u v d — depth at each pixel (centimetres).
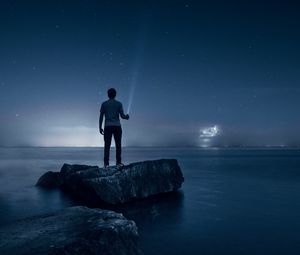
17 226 367
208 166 2545
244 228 531
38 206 722
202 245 437
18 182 1238
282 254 403
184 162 3356
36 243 305
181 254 402
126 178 811
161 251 412
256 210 685
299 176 1551
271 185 1170
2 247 299
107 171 796
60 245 295
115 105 863
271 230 517
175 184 983
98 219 385
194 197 866
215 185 1162
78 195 838
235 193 953
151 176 894
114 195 758
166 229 520
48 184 1070
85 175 805
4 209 691
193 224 554
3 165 2597
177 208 705
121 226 359
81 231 337
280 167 2397
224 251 414
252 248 427
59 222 379
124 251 329
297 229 523
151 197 862
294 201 800
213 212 656
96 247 306
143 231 506
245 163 3117
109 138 859
